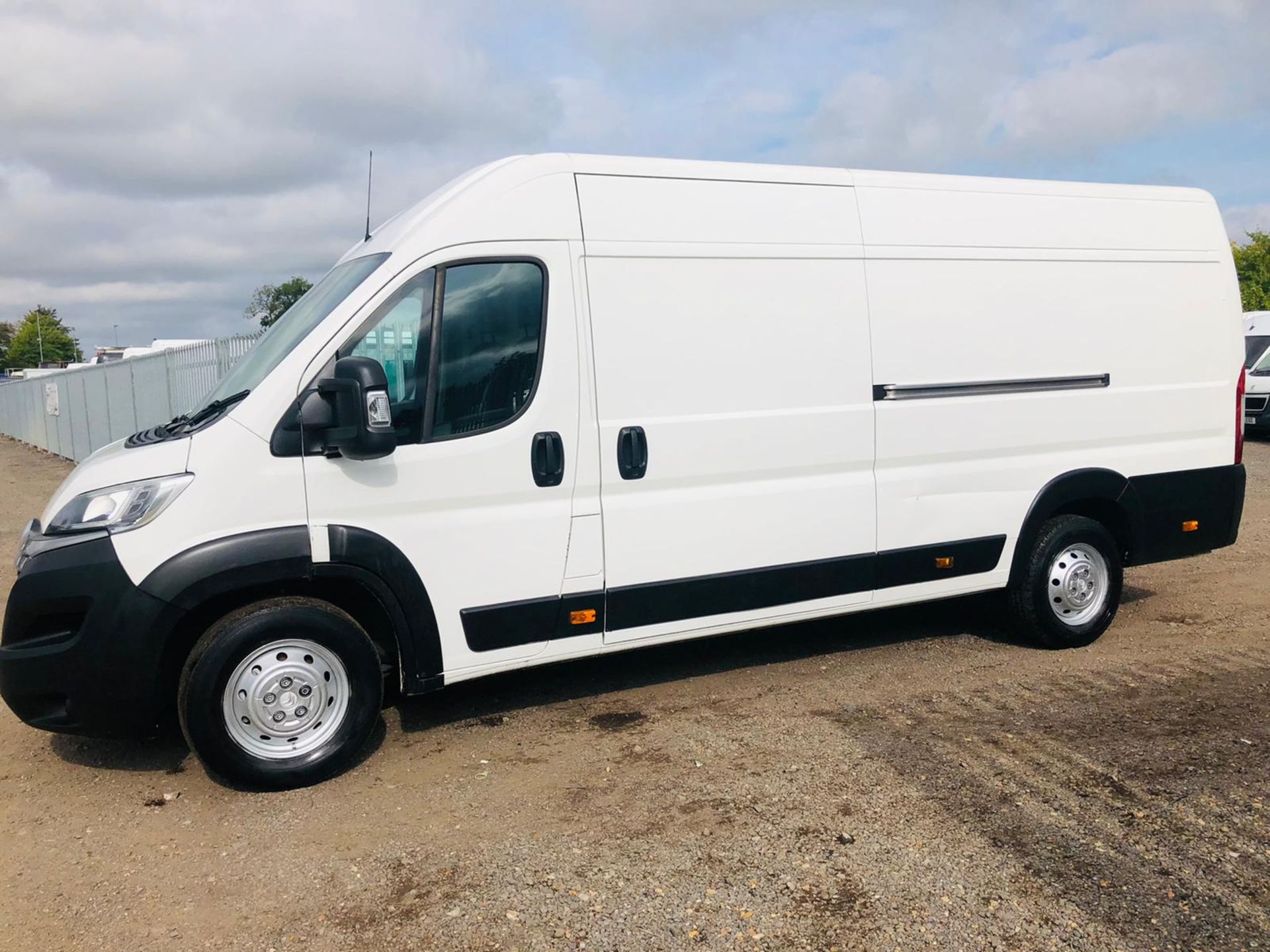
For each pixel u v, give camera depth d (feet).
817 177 16.98
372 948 10.02
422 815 12.91
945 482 17.98
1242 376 21.02
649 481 15.56
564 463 14.98
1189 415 20.40
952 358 17.92
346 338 13.83
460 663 14.66
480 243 14.57
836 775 13.66
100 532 12.97
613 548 15.42
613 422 15.30
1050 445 18.95
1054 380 18.88
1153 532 20.25
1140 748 14.29
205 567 12.96
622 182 15.53
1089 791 12.94
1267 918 10.09
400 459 13.99
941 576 18.20
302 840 12.32
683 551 15.89
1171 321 20.15
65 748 15.49
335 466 13.62
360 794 13.60
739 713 16.26
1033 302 18.67
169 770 14.60
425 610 14.29
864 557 17.37
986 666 18.58
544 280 14.94
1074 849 11.49
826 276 16.81
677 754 14.65
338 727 13.94
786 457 16.52
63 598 12.86
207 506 13.07
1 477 62.34
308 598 13.76
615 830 12.30
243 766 13.35
